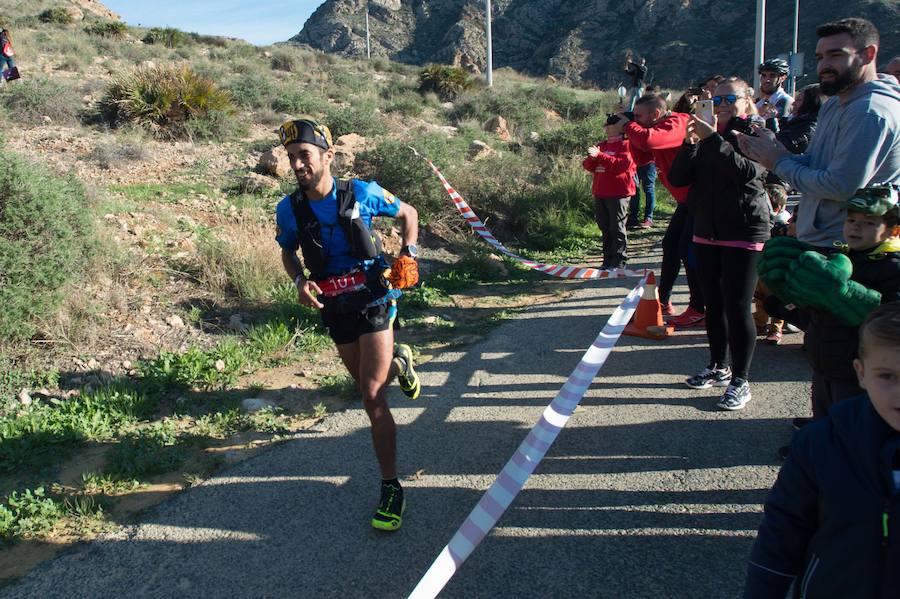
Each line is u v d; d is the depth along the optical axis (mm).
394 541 3473
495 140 17250
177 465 4227
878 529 1610
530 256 9625
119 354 5723
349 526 3604
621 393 5090
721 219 4516
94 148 11383
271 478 4070
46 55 22641
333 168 10703
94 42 26266
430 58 92500
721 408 4711
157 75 14438
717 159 4445
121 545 3490
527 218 10914
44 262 5688
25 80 14867
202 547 3467
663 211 12531
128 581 3236
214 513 3740
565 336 6371
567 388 2771
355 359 3715
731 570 3166
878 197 2756
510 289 8070
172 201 9188
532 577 3172
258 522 3656
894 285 2836
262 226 8641
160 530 3605
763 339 6016
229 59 28141
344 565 3309
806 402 4762
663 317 6758
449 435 4559
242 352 5828
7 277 5520
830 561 1690
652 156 6078
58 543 3520
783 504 1819
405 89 26141
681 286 7910
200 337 6191
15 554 3436
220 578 3244
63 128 12883
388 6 105688
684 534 3432
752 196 4449
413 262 3498
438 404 5027
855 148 3201
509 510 3684
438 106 24172
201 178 10609
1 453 4305
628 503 3705
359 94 22969
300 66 28891
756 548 1891
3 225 5547
